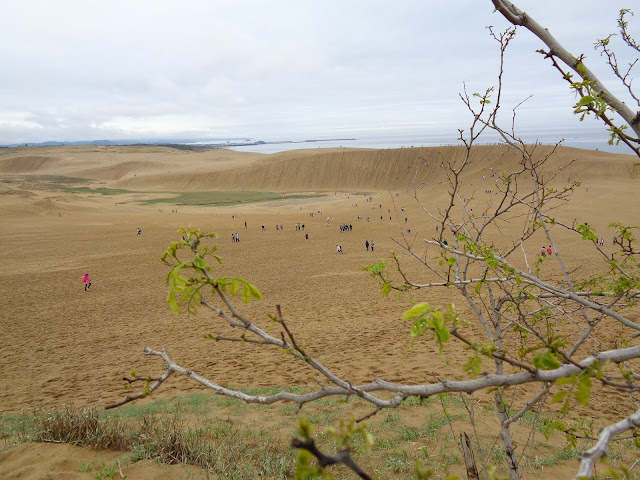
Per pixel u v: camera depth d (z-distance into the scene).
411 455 5.63
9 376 14.03
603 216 64.44
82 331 21.02
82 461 4.49
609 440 0.94
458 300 21.02
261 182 197.50
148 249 51.66
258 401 1.36
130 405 9.30
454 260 2.94
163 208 117.88
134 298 29.08
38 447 4.83
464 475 4.91
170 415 7.57
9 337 20.36
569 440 2.65
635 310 13.57
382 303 22.78
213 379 11.60
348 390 1.31
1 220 75.81
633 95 1.93
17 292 31.39
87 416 5.37
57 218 82.69
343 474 5.20
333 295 27.00
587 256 34.66
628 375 1.31
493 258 2.40
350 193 167.50
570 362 1.25
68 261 44.28
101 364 14.84
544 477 4.93
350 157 198.38
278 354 14.15
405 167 184.62
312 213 100.38
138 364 14.28
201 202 142.25
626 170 123.69
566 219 60.75
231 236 64.56
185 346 16.53
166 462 4.54
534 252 36.91
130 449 4.85
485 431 6.36
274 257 46.78
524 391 8.54
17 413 8.97
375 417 7.22
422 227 68.25
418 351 12.73
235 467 4.70
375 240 57.41
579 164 127.75
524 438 6.08
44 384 12.62
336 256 46.25
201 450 4.86
